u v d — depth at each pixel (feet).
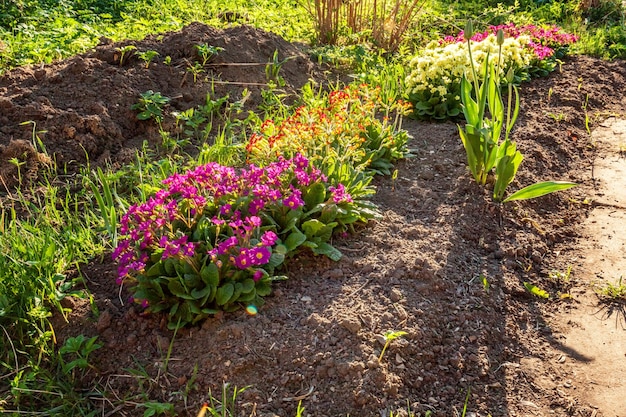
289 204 10.41
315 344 9.27
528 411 9.10
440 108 17.56
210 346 9.17
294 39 23.71
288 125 13.21
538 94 20.61
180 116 15.40
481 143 13.57
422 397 9.02
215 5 27.30
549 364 10.06
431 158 15.52
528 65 21.52
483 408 9.04
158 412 8.36
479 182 14.16
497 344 10.27
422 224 12.75
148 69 16.80
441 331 10.09
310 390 8.71
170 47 18.03
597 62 24.39
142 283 9.60
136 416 8.54
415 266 11.08
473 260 11.93
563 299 11.62
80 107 15.11
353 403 8.58
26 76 15.83
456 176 14.64
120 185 13.25
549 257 12.80
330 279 10.77
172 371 9.00
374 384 8.80
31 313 9.49
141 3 27.25
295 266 10.96
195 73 17.13
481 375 9.55
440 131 17.04
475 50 19.76
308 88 17.71
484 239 12.67
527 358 10.14
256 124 15.75
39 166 13.52
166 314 9.70
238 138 15.53
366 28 24.66
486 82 13.29
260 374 8.87
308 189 11.40
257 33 19.88
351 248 11.64
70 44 20.07
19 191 12.49
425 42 25.23
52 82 15.65
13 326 9.57
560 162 16.56
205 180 10.60
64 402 8.66
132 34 22.68
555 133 17.85
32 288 9.87
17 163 12.93
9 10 23.53
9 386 8.94
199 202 10.07
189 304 9.32
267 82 18.16
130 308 9.88
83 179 13.08
